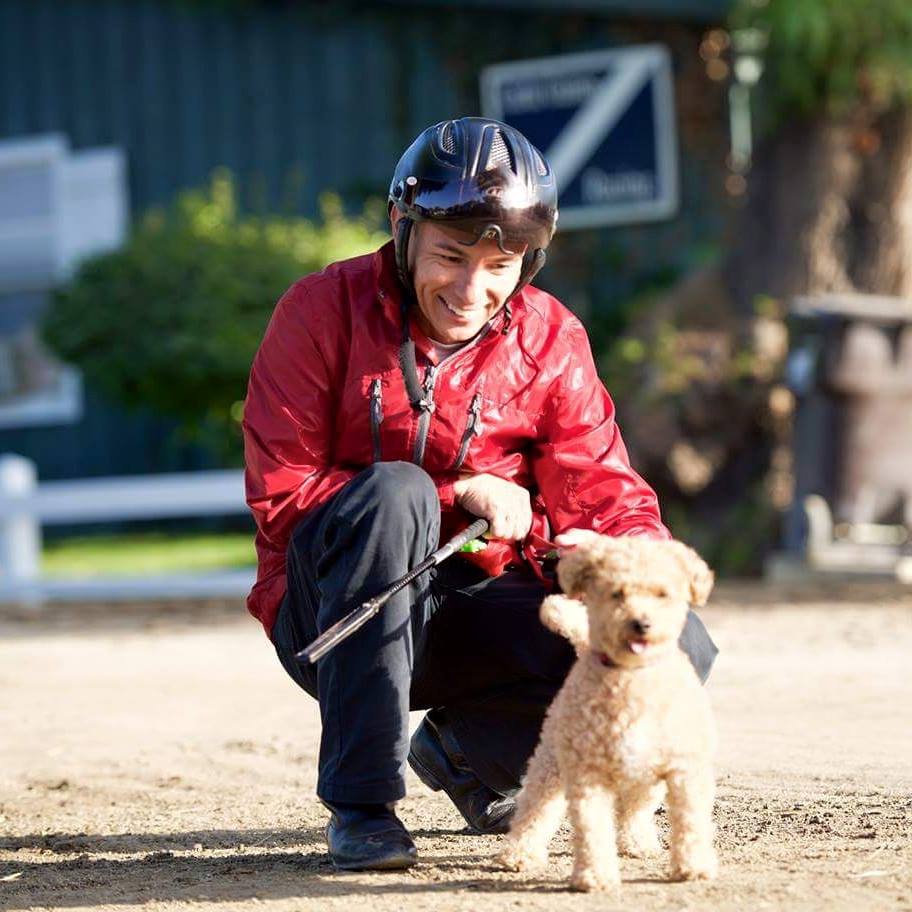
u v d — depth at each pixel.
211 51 23.64
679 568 4.51
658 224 22.38
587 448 5.28
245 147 23.59
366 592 4.91
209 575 15.81
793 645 11.20
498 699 5.39
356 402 5.20
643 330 18.05
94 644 12.91
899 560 15.27
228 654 11.94
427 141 5.12
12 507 16.45
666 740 4.51
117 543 22.19
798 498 15.88
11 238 24.41
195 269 19.25
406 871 5.03
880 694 8.92
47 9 24.12
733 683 9.49
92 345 19.41
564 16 22.53
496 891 4.66
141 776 7.48
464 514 5.29
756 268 17.80
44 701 9.97
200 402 19.44
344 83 23.30
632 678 4.50
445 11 22.94
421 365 5.23
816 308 15.43
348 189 23.31
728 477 17.11
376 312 5.22
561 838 5.57
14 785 7.38
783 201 17.66
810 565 15.52
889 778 6.62
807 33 16.91
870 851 5.21
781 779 6.68
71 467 24.27
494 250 5.02
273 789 7.03
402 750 4.98
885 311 15.43
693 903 4.42
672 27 22.17
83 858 5.68
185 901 4.78
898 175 17.39
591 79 22.34
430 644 5.32
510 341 5.25
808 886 4.63
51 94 24.17
